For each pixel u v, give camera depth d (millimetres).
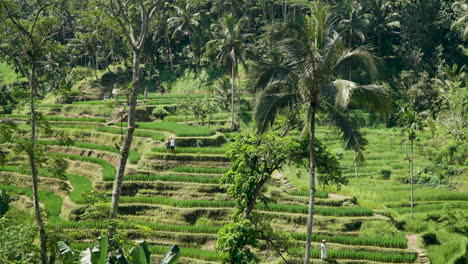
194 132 67438
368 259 44656
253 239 33719
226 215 51031
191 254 45375
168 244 47938
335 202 52625
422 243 47188
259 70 31750
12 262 29328
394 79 93062
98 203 31266
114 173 58781
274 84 31562
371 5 96812
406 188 62375
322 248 43562
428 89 85625
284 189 54875
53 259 31234
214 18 113125
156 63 107750
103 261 24484
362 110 86062
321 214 50094
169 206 52438
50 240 31375
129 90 35312
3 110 95125
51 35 35562
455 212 52500
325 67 30125
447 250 45562
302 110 36344
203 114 78875
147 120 81875
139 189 55781
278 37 30734
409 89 86375
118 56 112312
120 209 52094
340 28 88812
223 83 86562
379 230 48219
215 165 60125
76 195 54844
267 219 49688
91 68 114812
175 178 56500
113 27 37031
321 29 30766
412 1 100188
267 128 33938
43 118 33625
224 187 54688
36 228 31047
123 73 104312
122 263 25328
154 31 104438
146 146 65812
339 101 29625
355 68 31156
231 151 36625
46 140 72312
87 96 94875
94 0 35938
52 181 61000
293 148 34562
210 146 65500
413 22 96000
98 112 83750
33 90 33438
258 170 35656
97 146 69000
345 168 68438
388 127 83188
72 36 112312
